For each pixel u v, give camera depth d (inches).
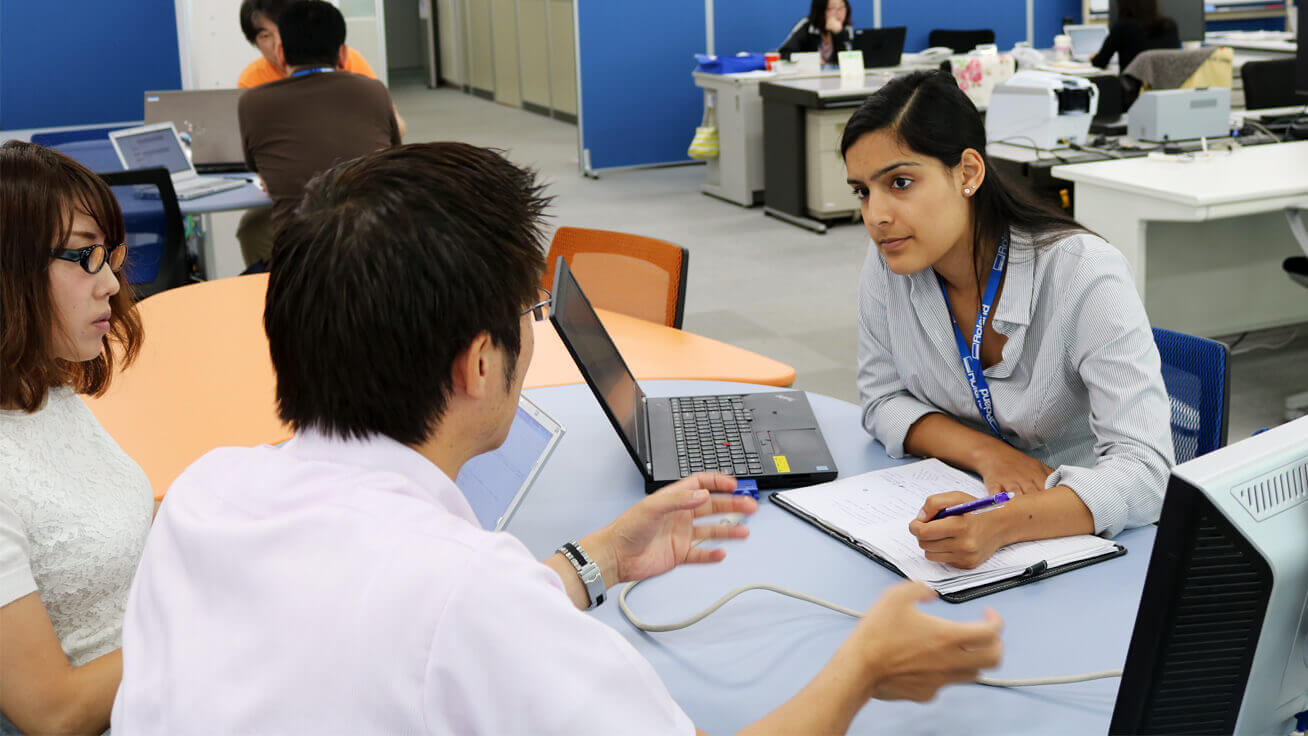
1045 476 59.7
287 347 29.2
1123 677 34.1
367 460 29.2
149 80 229.5
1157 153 157.2
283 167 155.8
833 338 180.4
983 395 64.5
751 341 180.1
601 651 26.0
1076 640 46.3
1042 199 64.2
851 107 251.0
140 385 83.3
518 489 54.3
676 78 343.0
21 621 44.1
